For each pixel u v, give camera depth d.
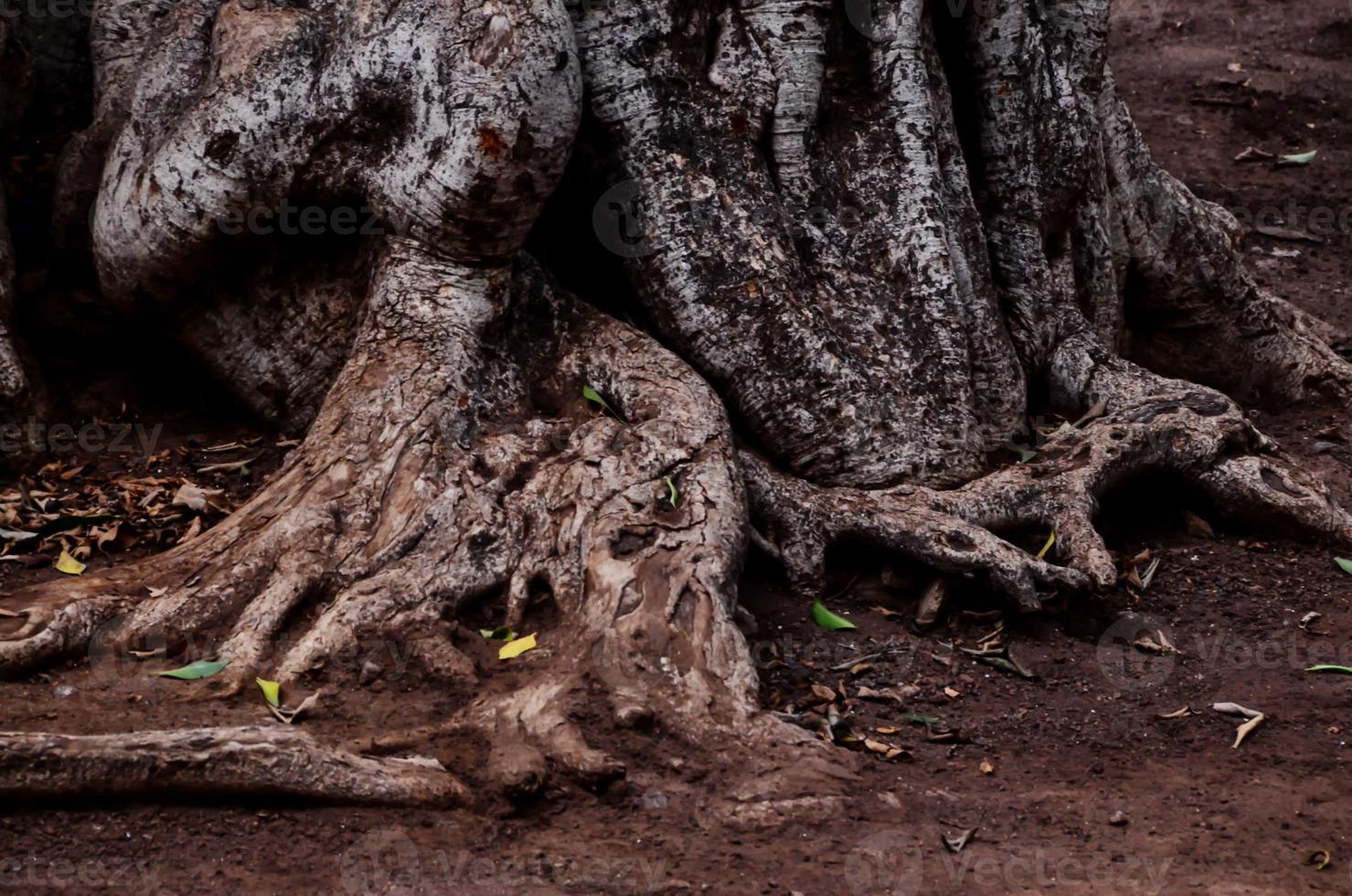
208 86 6.07
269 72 5.94
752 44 6.33
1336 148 11.97
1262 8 14.64
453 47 5.67
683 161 6.13
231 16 6.18
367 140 5.95
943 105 6.87
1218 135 12.16
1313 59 13.56
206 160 5.94
